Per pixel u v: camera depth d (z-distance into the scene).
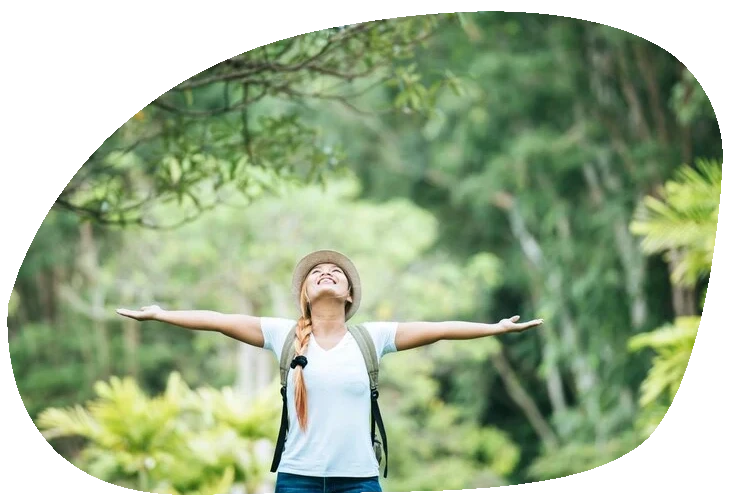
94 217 8.43
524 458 18.28
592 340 15.98
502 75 18.27
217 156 8.62
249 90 8.94
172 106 8.51
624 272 15.88
